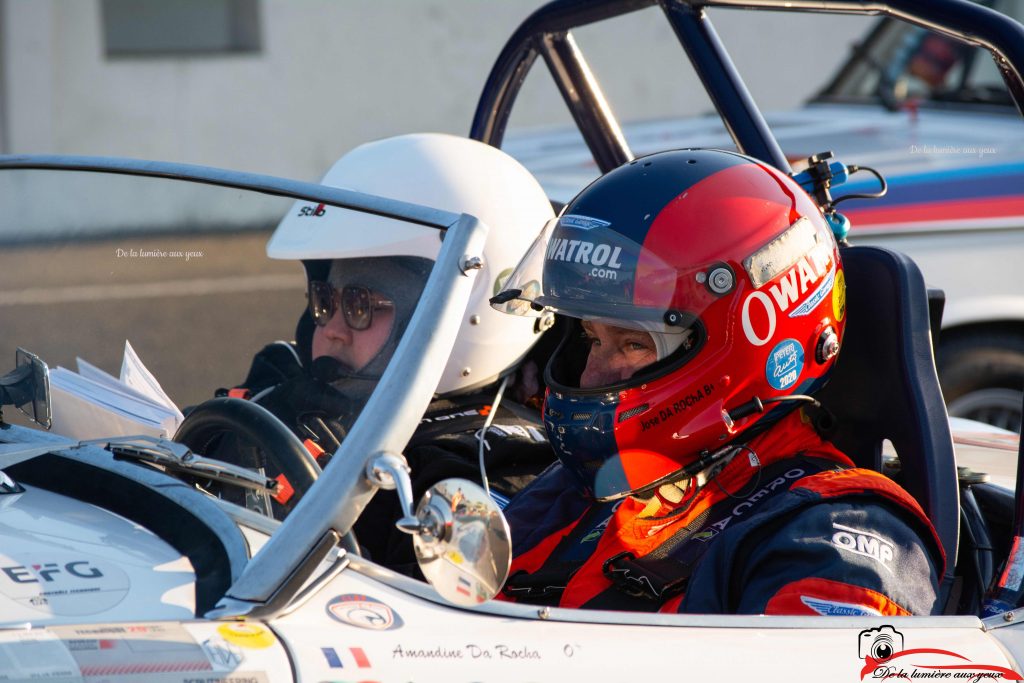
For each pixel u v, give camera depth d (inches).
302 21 746.8
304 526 100.9
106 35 735.1
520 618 104.7
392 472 100.5
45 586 98.0
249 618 97.7
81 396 132.5
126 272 147.2
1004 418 323.9
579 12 207.3
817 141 362.0
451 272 112.0
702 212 135.1
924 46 385.7
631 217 136.7
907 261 148.1
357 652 97.3
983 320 317.4
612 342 139.6
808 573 118.3
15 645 91.3
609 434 135.9
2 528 105.5
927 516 141.6
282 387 136.5
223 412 118.3
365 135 770.2
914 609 119.9
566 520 149.3
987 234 319.6
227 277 152.0
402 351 108.0
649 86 759.7
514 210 182.9
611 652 103.7
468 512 97.5
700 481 137.0
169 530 106.4
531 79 725.3
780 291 134.6
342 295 137.9
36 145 726.5
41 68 717.3
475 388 182.1
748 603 119.8
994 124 355.6
